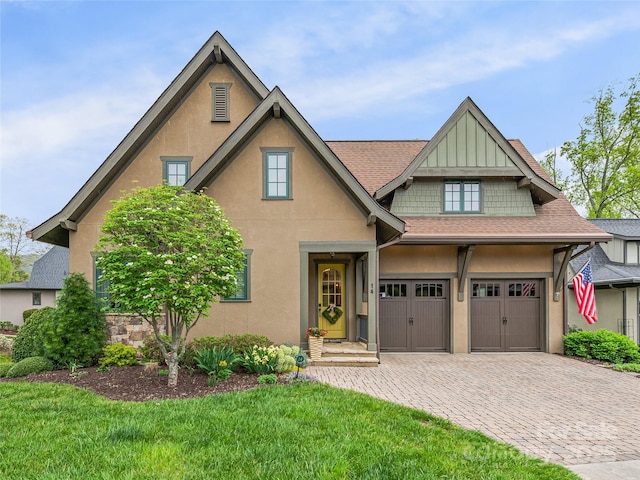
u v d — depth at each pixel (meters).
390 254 13.06
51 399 6.73
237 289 8.59
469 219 13.13
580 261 16.67
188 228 7.84
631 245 15.88
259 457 4.39
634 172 23.73
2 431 5.16
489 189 13.42
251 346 9.63
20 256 35.78
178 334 7.93
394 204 13.24
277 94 10.59
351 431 5.21
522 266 13.13
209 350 8.77
